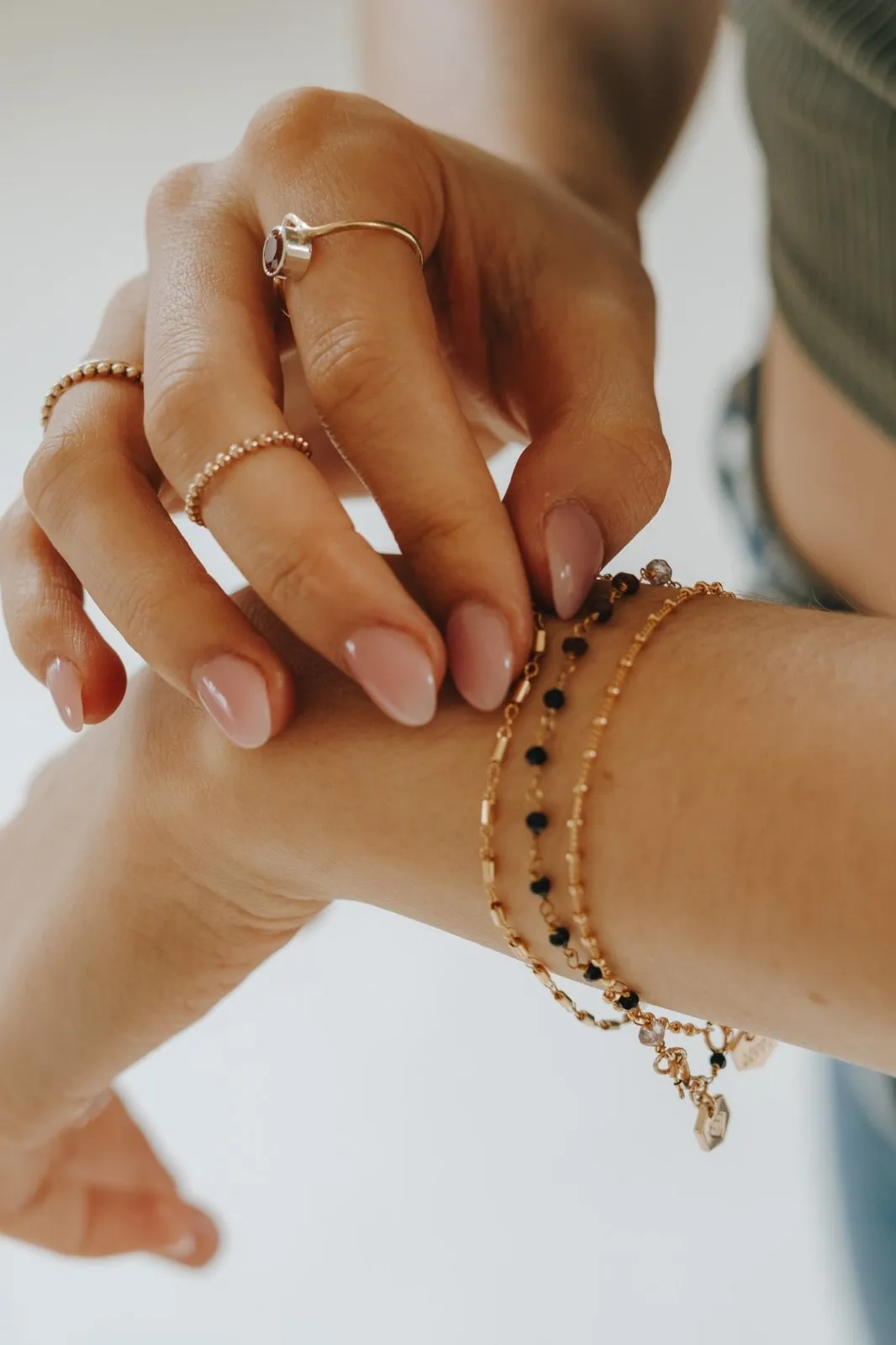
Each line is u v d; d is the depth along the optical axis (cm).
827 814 34
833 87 41
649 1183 76
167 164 108
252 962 42
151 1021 42
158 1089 80
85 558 38
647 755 35
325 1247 76
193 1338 76
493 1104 78
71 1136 51
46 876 43
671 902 35
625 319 40
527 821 36
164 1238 56
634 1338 73
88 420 39
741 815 34
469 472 36
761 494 51
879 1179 57
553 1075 78
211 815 39
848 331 44
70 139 110
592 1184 76
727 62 102
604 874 35
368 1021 80
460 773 37
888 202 41
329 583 35
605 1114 77
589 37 50
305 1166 78
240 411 36
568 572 37
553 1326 74
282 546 35
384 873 38
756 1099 76
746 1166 75
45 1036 43
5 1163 48
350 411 36
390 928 82
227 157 40
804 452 47
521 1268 75
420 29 51
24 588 40
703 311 98
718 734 35
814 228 44
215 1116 79
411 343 36
